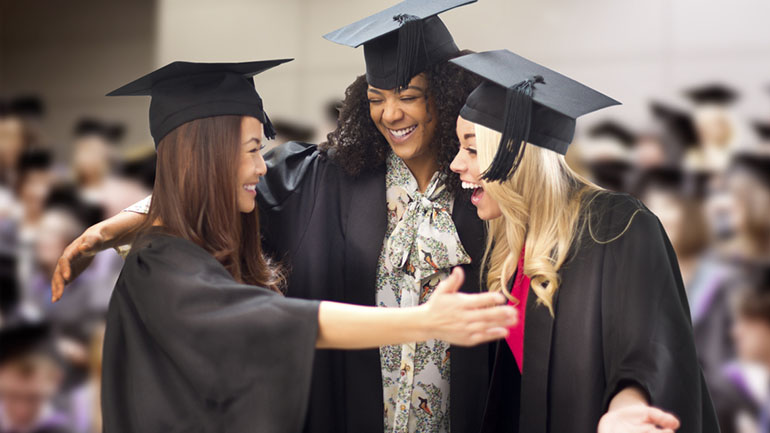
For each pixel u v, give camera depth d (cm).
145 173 466
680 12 440
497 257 189
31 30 573
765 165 384
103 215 453
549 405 167
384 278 203
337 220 209
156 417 149
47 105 564
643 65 443
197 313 147
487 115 170
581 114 165
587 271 167
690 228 379
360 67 491
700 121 414
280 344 144
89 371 385
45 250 433
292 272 204
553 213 171
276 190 211
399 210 206
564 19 454
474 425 195
